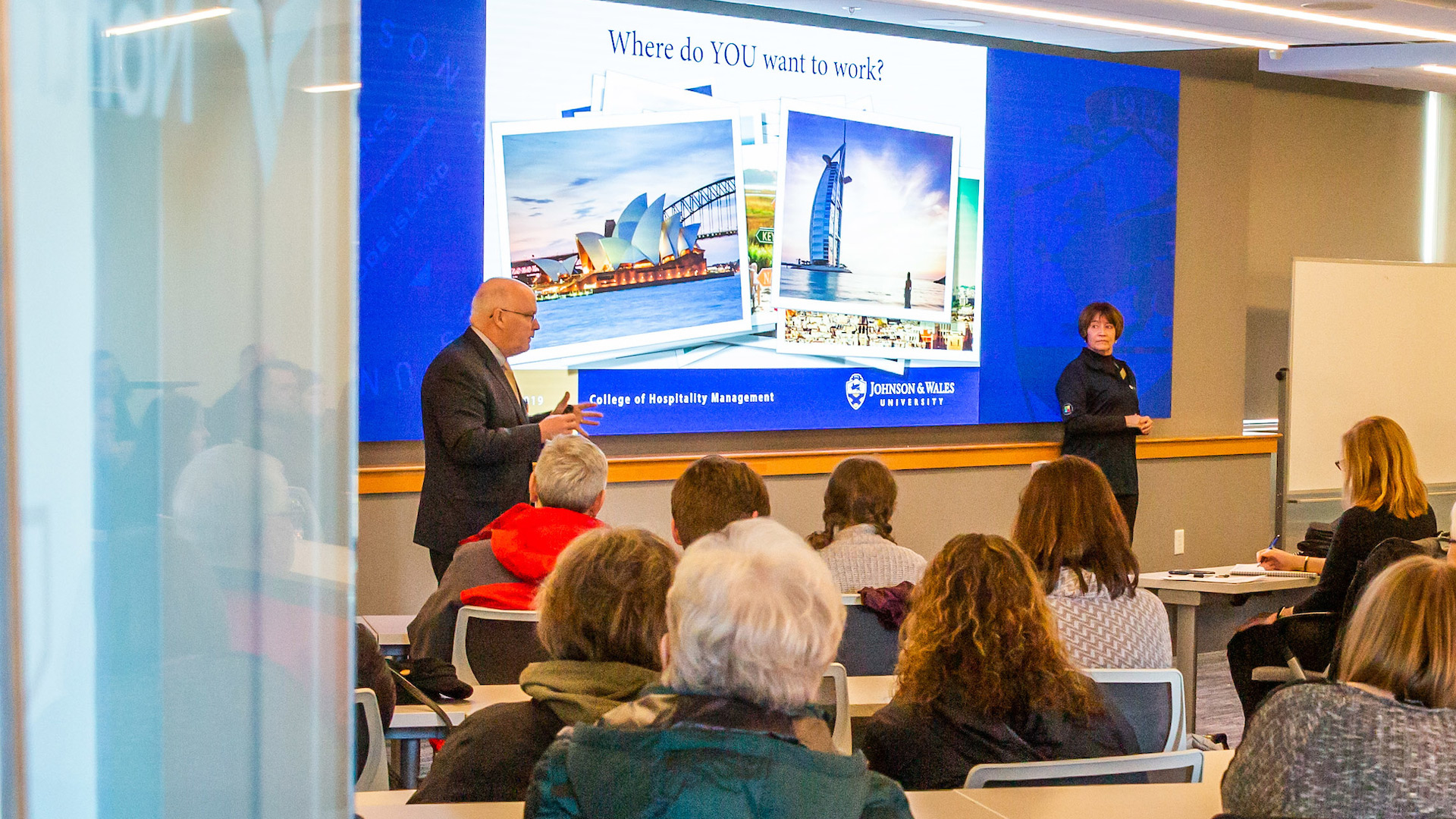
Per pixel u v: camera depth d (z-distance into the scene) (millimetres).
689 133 5152
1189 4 5172
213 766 831
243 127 816
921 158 5641
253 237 820
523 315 4102
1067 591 2375
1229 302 6531
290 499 834
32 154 770
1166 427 6355
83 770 803
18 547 777
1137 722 2111
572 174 4961
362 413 4676
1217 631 6441
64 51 776
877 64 5523
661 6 5078
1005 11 5242
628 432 5098
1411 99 7414
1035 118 5910
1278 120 6930
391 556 4703
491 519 4000
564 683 1519
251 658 837
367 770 1925
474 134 4797
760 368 5344
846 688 2148
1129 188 6172
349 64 838
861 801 1142
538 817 1191
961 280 5770
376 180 4645
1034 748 1797
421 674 2244
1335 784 1501
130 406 802
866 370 5578
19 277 769
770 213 5328
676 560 1613
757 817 1104
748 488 2764
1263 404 6965
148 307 802
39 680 788
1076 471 2426
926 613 1839
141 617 812
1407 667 1528
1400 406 6582
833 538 3031
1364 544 3684
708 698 1191
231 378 822
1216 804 1681
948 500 5797
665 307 5145
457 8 4742
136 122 794
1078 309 6078
